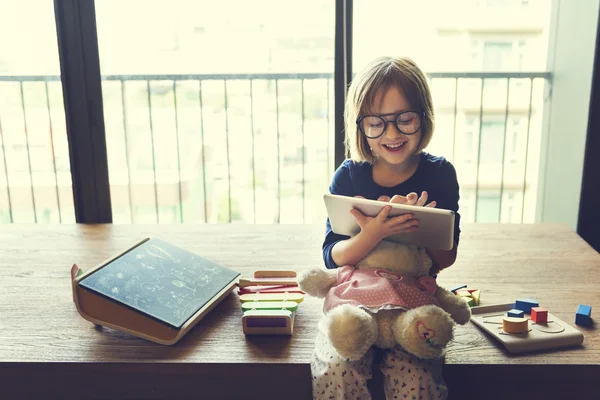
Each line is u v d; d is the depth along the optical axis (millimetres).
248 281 1744
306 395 1418
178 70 3105
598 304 1731
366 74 1439
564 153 2768
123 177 3277
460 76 3037
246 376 1412
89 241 2379
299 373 1402
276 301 1611
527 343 1443
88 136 2637
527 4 2879
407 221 1317
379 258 1402
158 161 3273
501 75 3023
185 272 1725
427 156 1542
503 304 1668
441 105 3107
